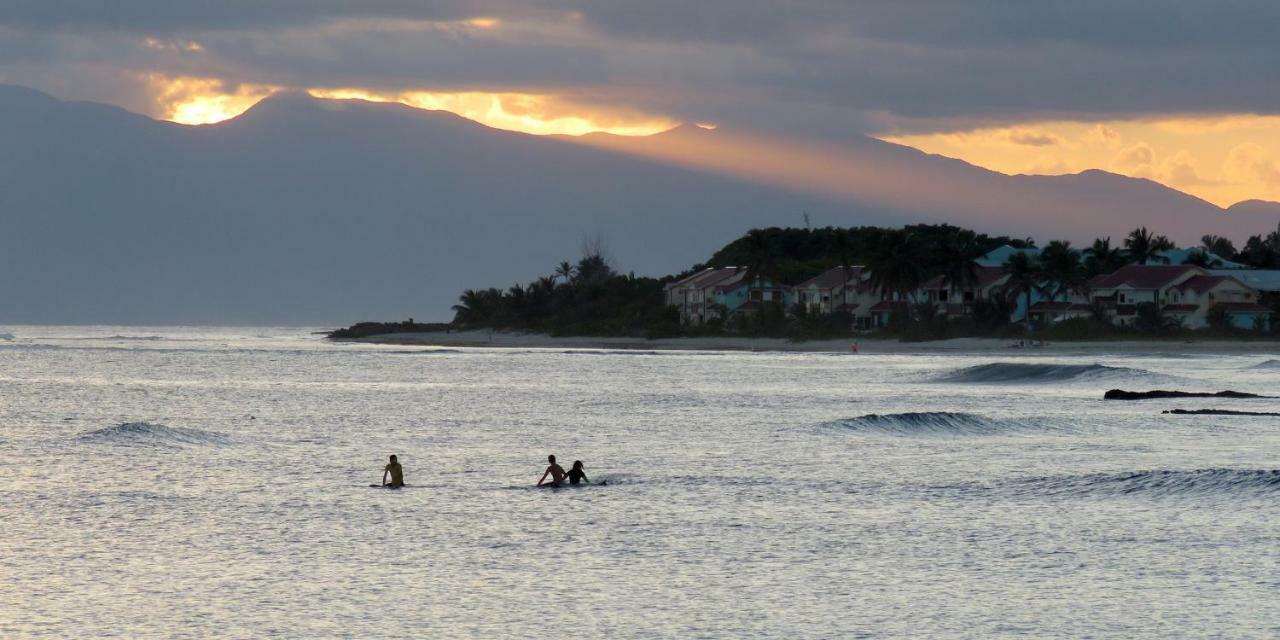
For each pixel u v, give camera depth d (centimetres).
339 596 5716
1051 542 6862
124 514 7712
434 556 6525
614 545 6806
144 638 5081
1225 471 8800
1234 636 5081
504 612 5456
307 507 7988
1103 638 5081
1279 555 6506
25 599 5647
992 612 5453
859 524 7406
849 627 5244
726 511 7838
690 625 5269
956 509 7894
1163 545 6781
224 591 5797
